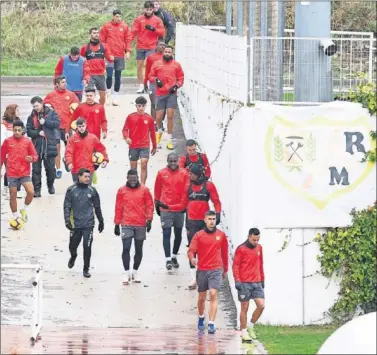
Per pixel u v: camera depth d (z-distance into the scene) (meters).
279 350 51.38
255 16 77.31
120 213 61.69
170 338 53.28
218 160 68.56
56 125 74.81
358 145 58.69
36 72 121.12
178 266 65.06
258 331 56.62
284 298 58.66
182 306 59.56
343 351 42.78
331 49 60.81
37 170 74.94
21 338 52.25
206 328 56.12
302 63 61.62
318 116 58.41
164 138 86.75
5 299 59.09
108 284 62.12
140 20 95.62
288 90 63.38
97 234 70.00
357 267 58.84
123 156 83.31
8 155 68.62
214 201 61.62
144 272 64.38
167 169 63.50
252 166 58.19
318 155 58.50
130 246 62.03
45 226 70.56
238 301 57.22
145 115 73.38
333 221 58.69
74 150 69.62
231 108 62.59
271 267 58.59
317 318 58.84
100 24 135.50
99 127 75.44
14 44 129.12
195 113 82.44
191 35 86.12
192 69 85.12
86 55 88.56
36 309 51.44
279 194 58.41
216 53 70.12
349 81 61.53
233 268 53.91
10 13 133.62
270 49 61.69
